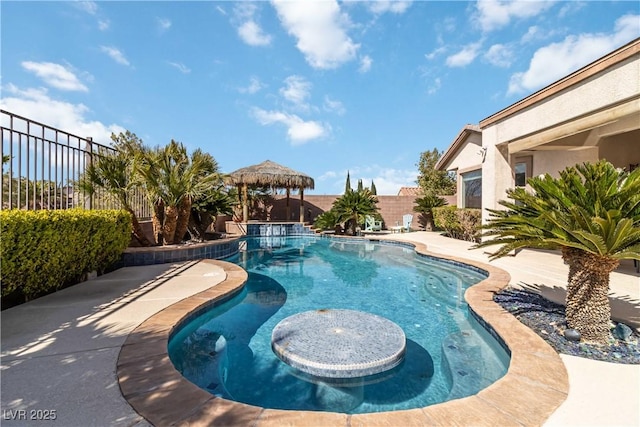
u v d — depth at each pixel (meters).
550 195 3.69
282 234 17.06
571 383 2.47
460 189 14.25
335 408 2.70
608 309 3.24
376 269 8.56
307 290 6.41
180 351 3.66
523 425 2.00
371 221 18.55
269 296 5.95
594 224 2.98
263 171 17.22
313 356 3.18
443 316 4.90
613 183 3.37
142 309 4.00
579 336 3.24
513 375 2.57
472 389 2.96
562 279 5.90
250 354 3.59
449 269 8.23
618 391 2.37
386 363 3.16
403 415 2.08
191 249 8.03
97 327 3.39
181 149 8.92
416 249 10.28
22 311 3.88
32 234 4.03
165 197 7.84
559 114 7.08
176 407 2.09
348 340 3.56
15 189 5.15
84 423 1.93
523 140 8.42
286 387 2.98
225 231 16.83
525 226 3.76
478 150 12.62
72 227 4.75
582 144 8.73
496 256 3.90
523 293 4.95
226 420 1.98
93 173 6.42
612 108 5.95
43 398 2.16
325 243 14.33
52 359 2.69
